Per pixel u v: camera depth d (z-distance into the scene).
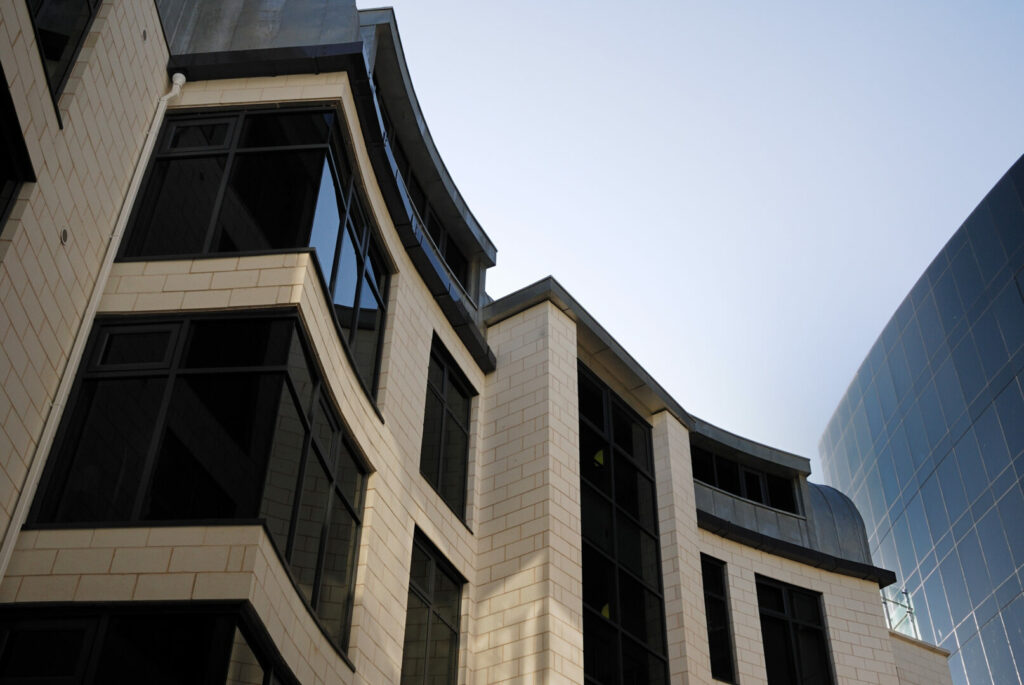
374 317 19.08
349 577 15.85
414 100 22.55
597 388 24.84
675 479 25.50
